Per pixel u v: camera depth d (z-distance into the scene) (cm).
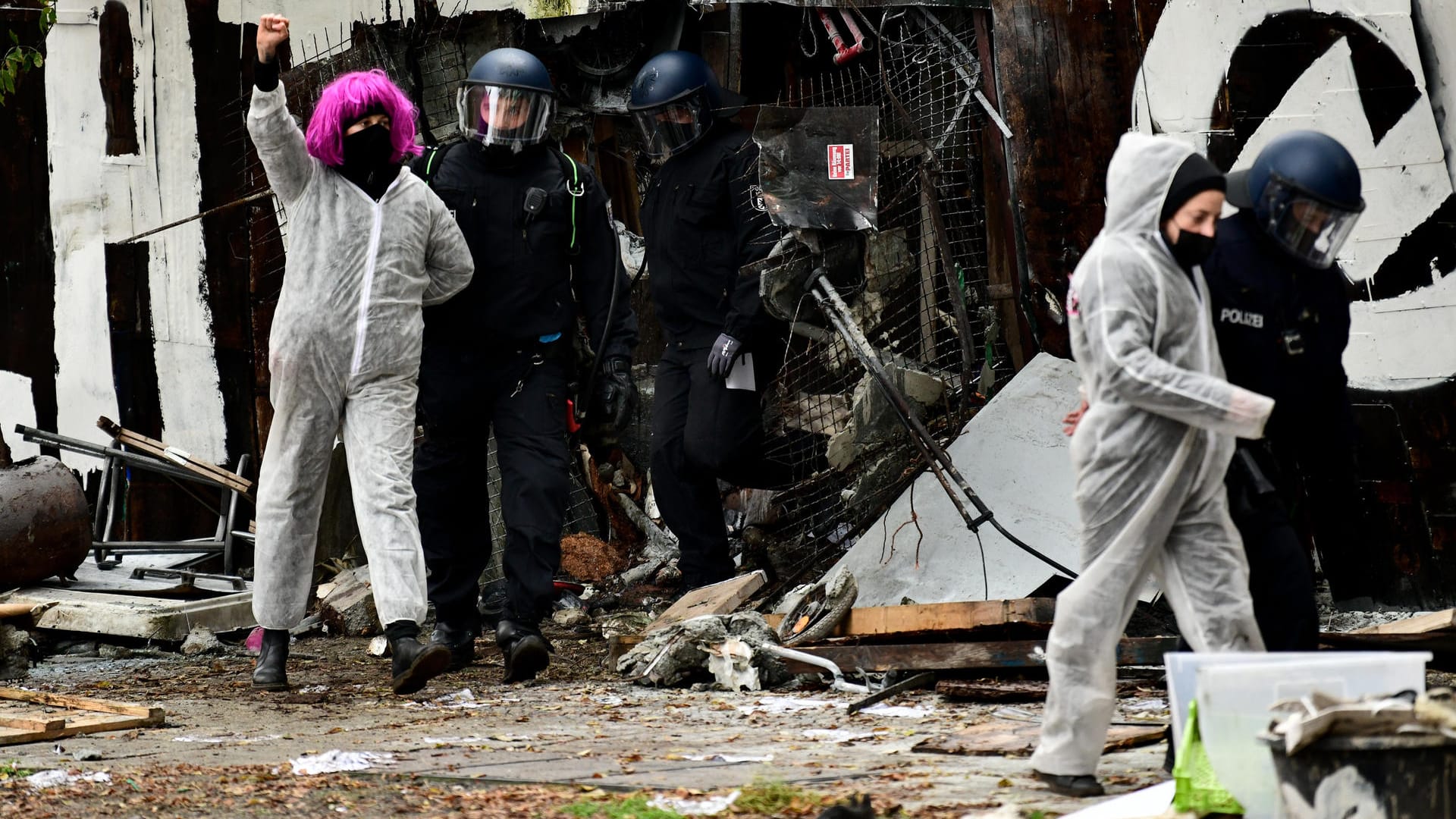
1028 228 2405
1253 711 862
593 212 1855
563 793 1055
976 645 1650
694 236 2139
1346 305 1055
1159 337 993
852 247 2191
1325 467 1098
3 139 2692
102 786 1106
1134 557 1003
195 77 2688
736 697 1648
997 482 2148
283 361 1669
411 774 1140
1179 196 988
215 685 1811
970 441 2211
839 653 1728
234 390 2691
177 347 2695
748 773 1123
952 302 2386
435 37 2659
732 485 2598
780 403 2417
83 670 2002
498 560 2614
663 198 2173
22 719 1389
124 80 2692
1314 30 2261
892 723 1431
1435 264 2161
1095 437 1009
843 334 2105
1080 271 1023
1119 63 2384
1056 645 1020
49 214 2703
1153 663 1634
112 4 2686
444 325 1795
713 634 1766
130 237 2697
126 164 2700
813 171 2122
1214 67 2323
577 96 2761
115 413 2695
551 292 1816
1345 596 2198
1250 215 1041
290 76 2664
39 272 2705
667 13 2691
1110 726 1310
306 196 1673
